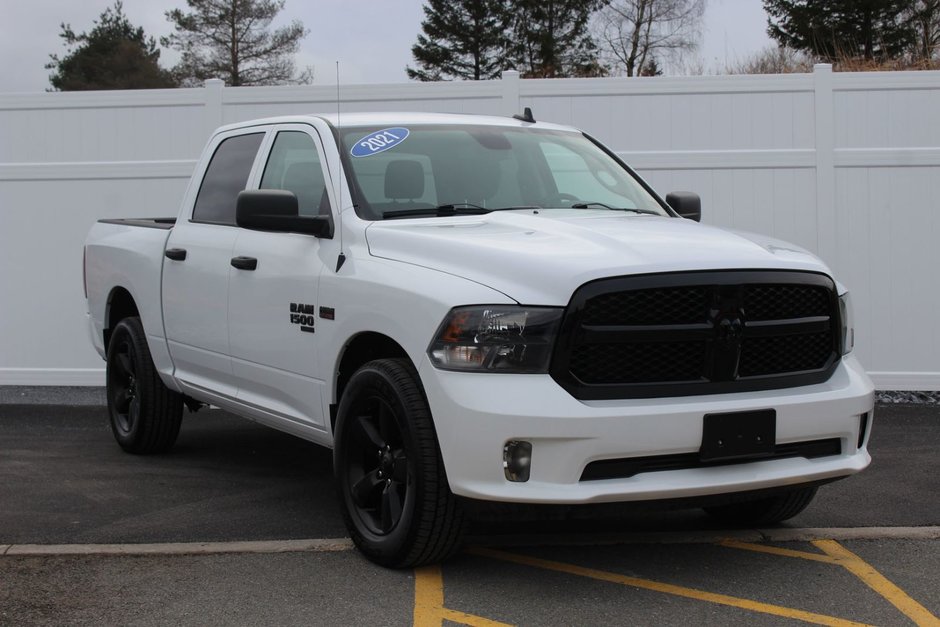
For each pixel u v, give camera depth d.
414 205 5.08
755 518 5.19
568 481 3.90
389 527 4.43
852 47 35.09
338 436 4.70
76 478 6.36
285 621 3.90
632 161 9.52
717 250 4.29
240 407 5.82
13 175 9.81
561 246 4.28
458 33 48.56
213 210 6.21
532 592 4.22
